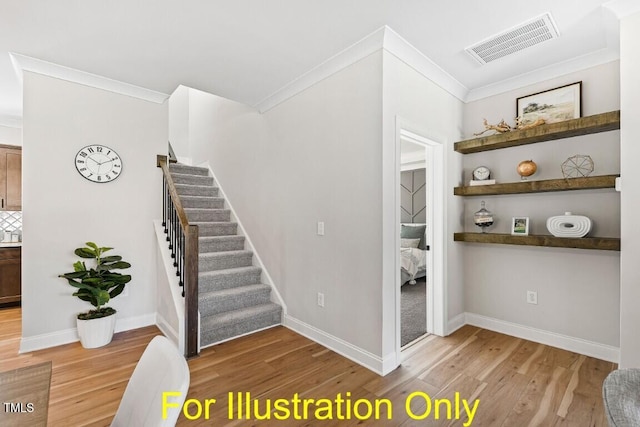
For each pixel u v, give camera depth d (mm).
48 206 2805
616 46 2389
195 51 2533
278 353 2666
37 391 933
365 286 2447
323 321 2838
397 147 2436
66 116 2885
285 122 3324
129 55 2594
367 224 2432
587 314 2609
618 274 2469
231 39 2363
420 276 5527
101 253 3035
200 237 3855
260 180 3793
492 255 3178
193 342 2607
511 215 3047
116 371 2361
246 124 4152
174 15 2078
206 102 5465
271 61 2684
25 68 2689
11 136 4250
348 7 1998
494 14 2059
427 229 3152
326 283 2805
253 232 3943
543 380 2225
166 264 3102
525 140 2814
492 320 3182
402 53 2465
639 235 1863
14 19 2107
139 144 3293
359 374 2324
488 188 2977
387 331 2361
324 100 2818
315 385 2184
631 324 1882
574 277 2678
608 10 1978
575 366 2414
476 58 2625
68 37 2330
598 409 1895
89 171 2998
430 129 2834
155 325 3326
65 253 2881
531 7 1990
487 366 2436
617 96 2473
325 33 2287
